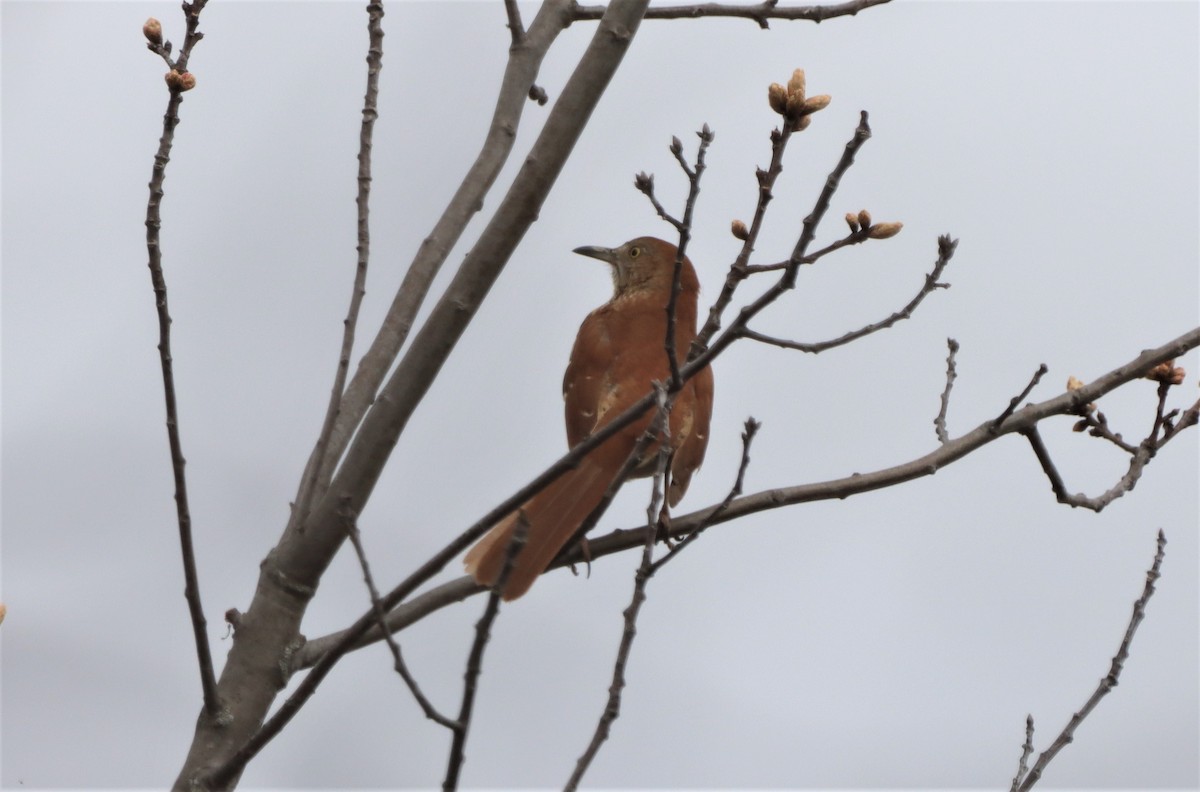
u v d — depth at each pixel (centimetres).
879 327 650
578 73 816
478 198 898
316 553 802
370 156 853
